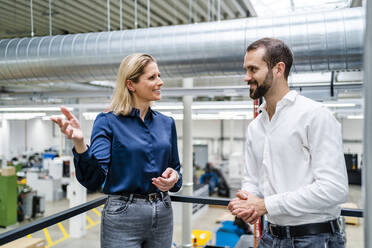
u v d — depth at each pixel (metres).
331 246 0.94
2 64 2.86
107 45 2.60
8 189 6.79
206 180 9.90
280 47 0.96
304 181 0.93
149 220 1.16
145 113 1.25
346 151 13.05
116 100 1.20
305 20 2.15
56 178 9.31
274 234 1.02
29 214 7.38
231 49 2.28
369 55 0.50
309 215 0.94
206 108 5.56
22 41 2.88
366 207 0.51
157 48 2.47
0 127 14.23
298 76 3.58
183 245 4.63
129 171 1.13
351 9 2.12
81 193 6.53
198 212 7.77
